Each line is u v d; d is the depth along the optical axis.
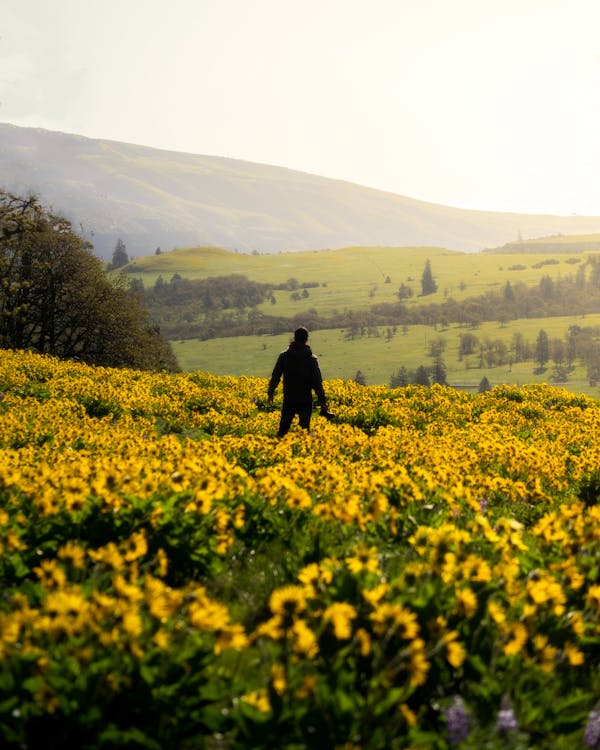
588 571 10.08
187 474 12.84
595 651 9.20
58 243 98.31
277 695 6.66
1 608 8.47
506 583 8.79
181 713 6.81
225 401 38.56
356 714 6.56
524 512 16.33
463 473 18.59
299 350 25.70
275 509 13.38
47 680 6.48
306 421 25.83
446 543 9.34
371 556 8.66
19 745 6.24
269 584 10.72
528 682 7.88
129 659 6.87
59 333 101.62
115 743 6.29
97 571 9.02
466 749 6.55
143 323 109.94
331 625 7.70
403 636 6.98
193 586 9.35
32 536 10.95
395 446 22.61
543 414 42.19
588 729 7.04
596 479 20.12
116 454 18.12
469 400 45.06
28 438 22.83
